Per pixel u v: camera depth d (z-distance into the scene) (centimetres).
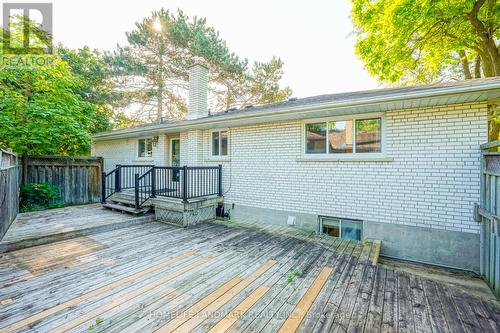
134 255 395
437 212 433
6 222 474
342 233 538
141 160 994
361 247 444
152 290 283
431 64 1049
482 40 834
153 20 1538
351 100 438
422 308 258
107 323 221
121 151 1101
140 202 679
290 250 427
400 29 866
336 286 300
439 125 430
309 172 573
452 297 282
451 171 421
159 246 441
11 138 698
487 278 353
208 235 515
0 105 677
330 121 545
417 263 449
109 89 1578
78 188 867
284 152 610
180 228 572
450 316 246
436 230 434
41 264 356
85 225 532
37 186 729
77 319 227
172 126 754
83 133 815
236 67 1669
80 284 295
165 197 664
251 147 668
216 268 347
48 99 779
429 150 439
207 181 704
